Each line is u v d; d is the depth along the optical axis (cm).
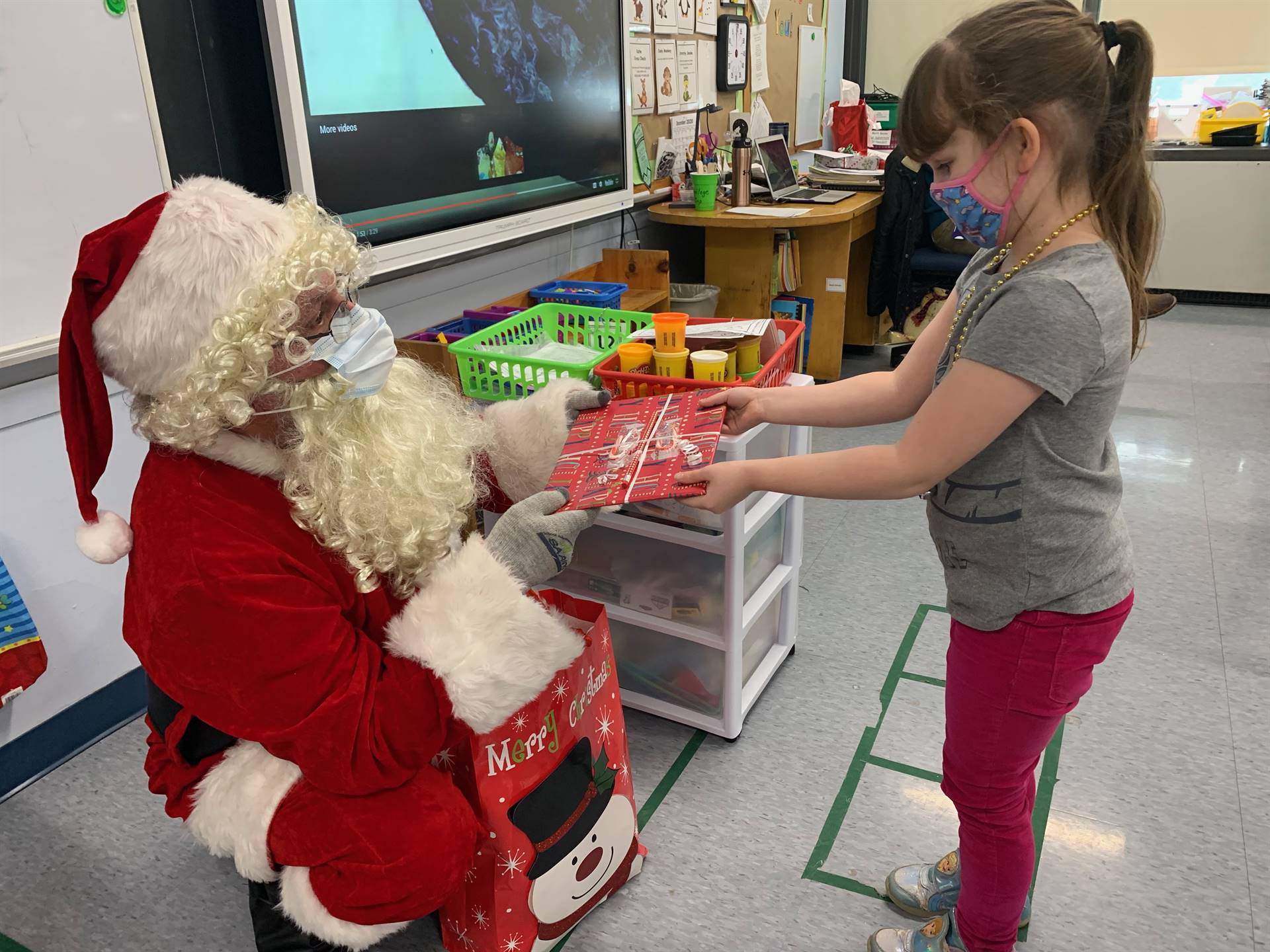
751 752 184
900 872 149
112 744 194
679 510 167
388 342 108
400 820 114
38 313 164
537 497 119
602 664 135
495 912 128
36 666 170
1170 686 198
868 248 403
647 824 167
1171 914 145
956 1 524
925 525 277
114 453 187
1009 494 103
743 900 150
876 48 555
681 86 354
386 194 204
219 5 185
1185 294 496
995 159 95
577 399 145
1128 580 110
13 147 154
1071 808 167
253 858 116
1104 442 105
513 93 237
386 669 110
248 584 100
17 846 167
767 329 175
